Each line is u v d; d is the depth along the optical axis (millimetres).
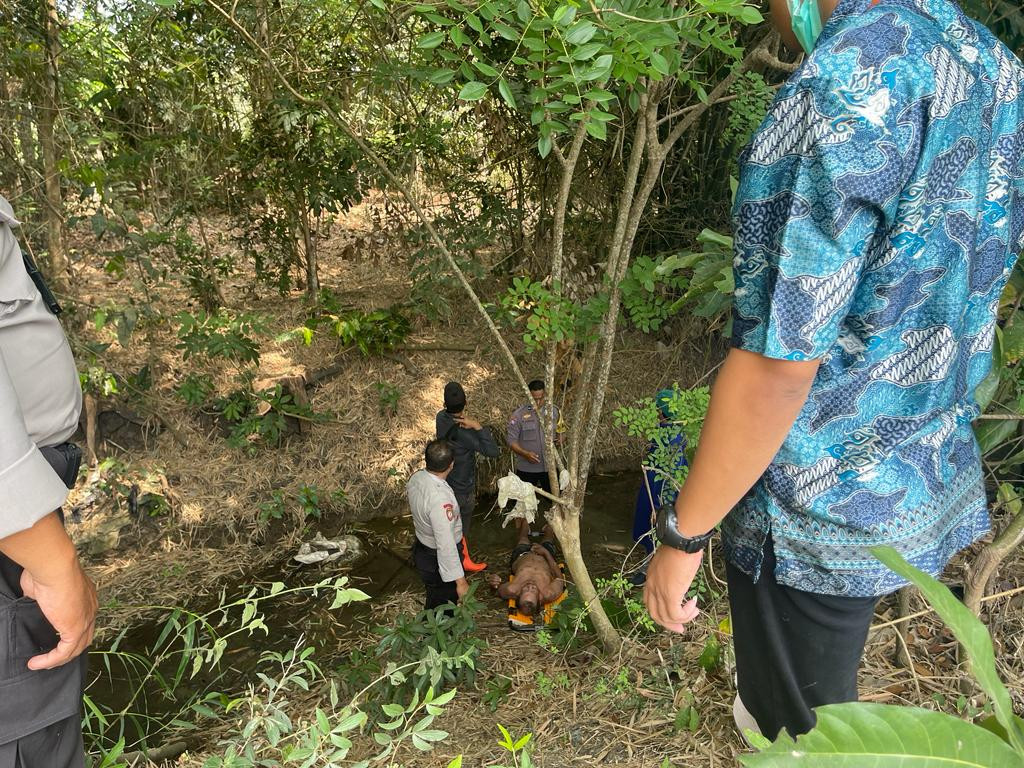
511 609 4070
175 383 5730
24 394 1332
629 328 6746
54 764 1411
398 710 1594
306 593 4891
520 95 3127
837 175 892
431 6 1639
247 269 7656
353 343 6418
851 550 1133
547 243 6484
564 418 5285
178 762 2783
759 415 967
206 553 5207
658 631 3027
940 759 661
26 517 1152
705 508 1055
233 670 4109
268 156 6145
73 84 4973
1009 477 2818
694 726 2354
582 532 5406
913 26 945
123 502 5152
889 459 1093
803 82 927
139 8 5012
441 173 6438
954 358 1058
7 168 4828
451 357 6562
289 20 3979
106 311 4945
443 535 4117
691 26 1709
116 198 4895
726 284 2094
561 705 2836
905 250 962
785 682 1289
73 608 1271
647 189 2527
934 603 662
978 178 992
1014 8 2416
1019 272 2141
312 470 5781
